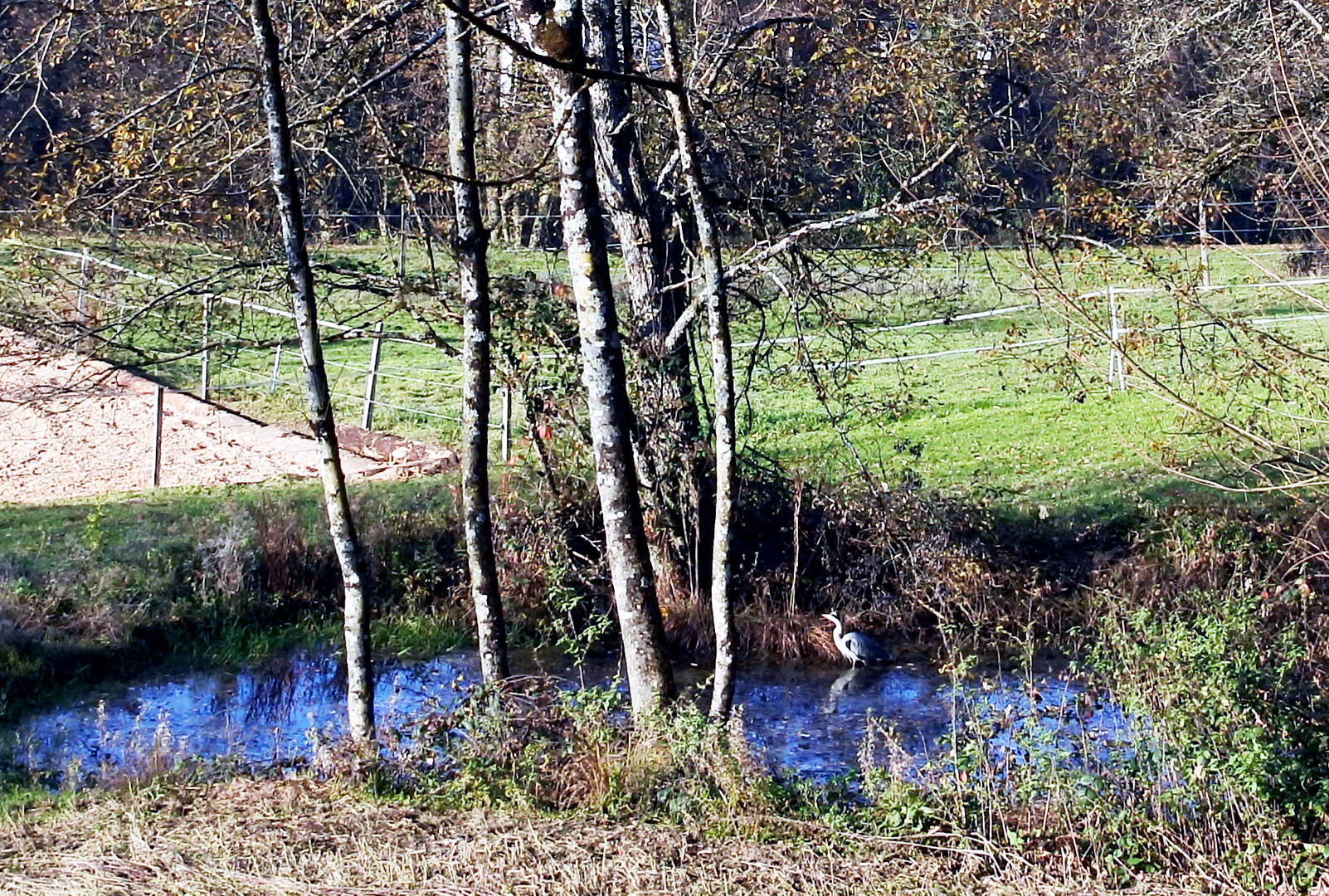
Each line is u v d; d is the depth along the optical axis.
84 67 14.77
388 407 28.42
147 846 9.28
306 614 17.50
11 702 14.59
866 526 18.67
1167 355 13.25
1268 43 14.34
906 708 15.29
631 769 10.84
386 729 12.22
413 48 14.42
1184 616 16.02
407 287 13.59
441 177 11.80
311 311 12.16
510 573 17.91
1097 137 15.26
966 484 21.67
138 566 17.20
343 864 9.03
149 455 24.17
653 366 17.22
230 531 17.81
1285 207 13.58
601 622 15.95
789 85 15.82
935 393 29.58
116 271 13.76
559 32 11.73
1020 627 17.45
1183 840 9.54
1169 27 16.16
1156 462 14.28
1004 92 17.52
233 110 13.48
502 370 16.67
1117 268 13.13
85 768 12.66
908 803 10.27
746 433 18.80
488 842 9.56
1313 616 15.34
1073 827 9.91
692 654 17.42
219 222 13.70
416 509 19.25
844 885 8.98
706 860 9.37
